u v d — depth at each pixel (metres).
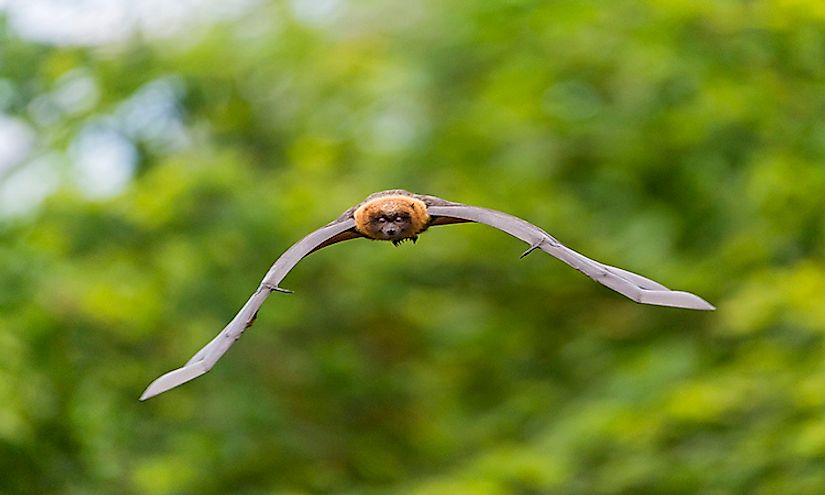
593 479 14.34
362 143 19.94
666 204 18.33
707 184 17.44
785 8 14.70
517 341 18.38
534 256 18.25
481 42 18.62
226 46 19.22
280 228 16.45
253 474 15.27
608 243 18.25
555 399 17.06
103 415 14.22
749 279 15.52
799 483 13.32
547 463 14.09
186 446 14.86
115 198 16.39
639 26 16.00
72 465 12.94
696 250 17.88
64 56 17.44
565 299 18.56
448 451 16.88
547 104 18.86
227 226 16.25
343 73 19.98
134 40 18.25
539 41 18.16
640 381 15.55
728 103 16.00
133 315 15.16
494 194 18.75
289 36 20.02
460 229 18.14
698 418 13.99
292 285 16.72
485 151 19.58
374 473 15.93
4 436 12.01
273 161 19.39
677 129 17.61
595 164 18.95
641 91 17.97
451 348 18.42
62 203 16.02
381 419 16.66
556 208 18.52
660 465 13.95
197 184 16.33
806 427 12.98
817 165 15.51
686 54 15.73
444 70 19.28
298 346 16.62
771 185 15.45
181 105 18.61
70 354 14.18
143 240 16.14
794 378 13.80
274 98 19.88
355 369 16.44
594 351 17.47
